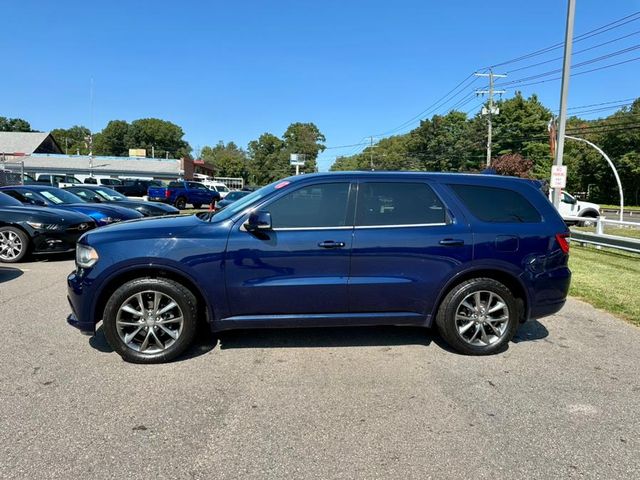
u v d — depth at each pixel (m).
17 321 5.27
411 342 4.83
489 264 4.40
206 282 4.13
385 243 4.26
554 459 2.82
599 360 4.42
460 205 4.45
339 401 3.51
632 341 4.98
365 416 3.29
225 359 4.30
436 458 2.80
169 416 3.25
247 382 3.82
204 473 2.63
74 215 9.53
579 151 64.88
